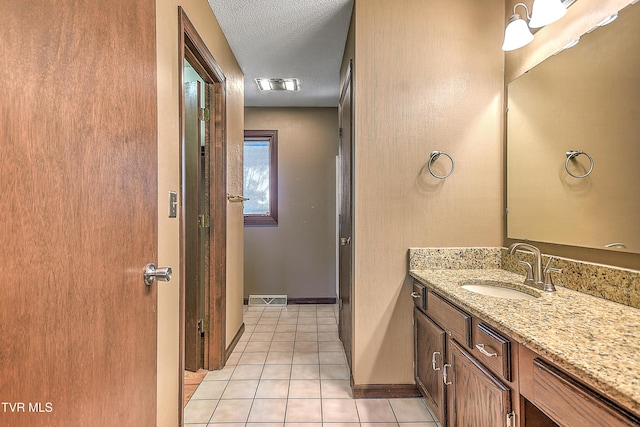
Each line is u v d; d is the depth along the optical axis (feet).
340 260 9.68
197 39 6.10
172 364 4.97
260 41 8.51
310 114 13.66
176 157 5.15
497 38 6.60
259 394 6.70
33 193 1.92
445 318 4.99
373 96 6.53
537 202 5.55
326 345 9.25
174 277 5.03
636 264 3.87
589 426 2.36
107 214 2.69
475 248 6.56
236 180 9.38
